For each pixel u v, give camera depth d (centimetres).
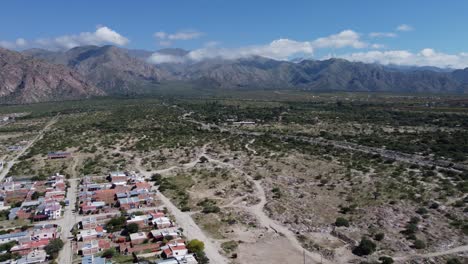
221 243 10631
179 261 9369
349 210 12444
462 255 9500
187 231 11406
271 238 10912
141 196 14025
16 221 12350
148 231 11344
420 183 14525
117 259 9756
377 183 14650
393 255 9650
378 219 11638
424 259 9375
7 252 10144
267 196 14150
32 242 10519
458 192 13400
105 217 12556
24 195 14512
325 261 9606
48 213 12512
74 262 9669
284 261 9662
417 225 11138
